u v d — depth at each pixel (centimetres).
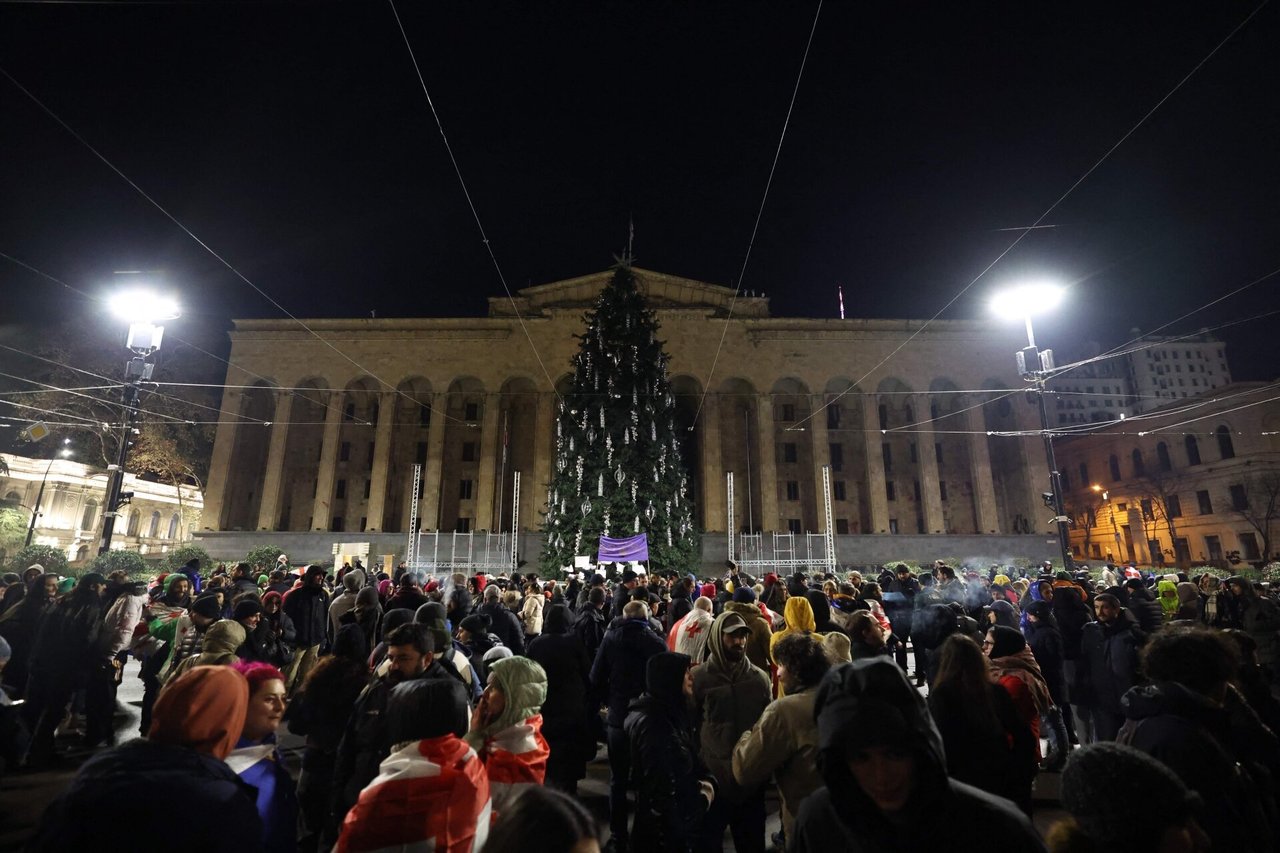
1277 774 364
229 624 586
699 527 5019
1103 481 6356
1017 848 207
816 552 4828
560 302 5319
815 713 245
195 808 232
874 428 5159
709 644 526
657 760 436
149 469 5131
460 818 294
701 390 5178
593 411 2850
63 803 228
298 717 516
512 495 5119
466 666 641
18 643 882
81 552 5478
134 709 1130
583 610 1022
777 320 5300
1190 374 10138
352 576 1050
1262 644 973
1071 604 883
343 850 282
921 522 5212
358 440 5259
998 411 5462
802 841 245
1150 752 316
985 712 404
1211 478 5228
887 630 969
